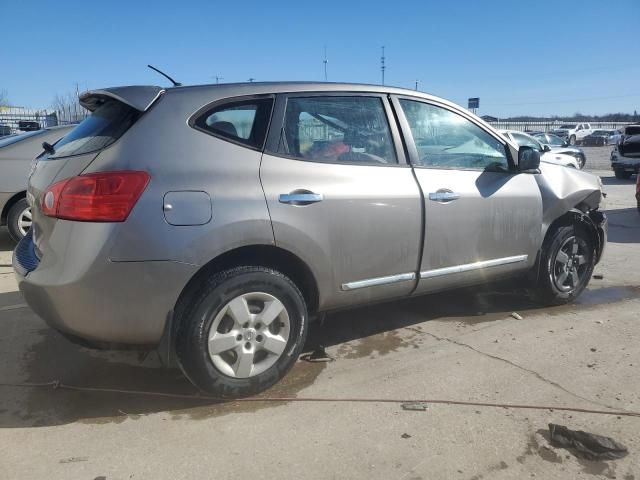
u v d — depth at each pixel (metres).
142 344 2.86
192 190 2.81
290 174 3.12
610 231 8.80
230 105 3.10
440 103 3.91
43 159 3.34
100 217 2.67
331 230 3.22
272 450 2.65
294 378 3.38
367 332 4.13
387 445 2.69
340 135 3.40
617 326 4.26
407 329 4.20
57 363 3.59
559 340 3.97
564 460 2.58
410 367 3.53
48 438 2.74
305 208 3.12
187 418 2.93
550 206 4.36
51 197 2.83
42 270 2.79
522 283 4.74
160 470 2.50
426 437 2.75
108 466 2.53
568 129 50.56
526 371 3.47
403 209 3.50
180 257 2.76
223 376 2.99
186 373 2.96
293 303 3.15
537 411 2.99
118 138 2.82
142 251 2.69
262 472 2.49
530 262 4.34
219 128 3.02
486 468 2.52
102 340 2.80
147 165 2.76
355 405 3.06
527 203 4.19
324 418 2.93
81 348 3.78
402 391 3.22
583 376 3.40
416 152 3.69
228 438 2.75
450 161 3.87
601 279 5.67
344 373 3.45
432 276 3.73
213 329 2.93
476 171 3.97
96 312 2.71
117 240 2.66
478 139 4.07
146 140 2.82
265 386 3.13
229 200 2.89
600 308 4.70
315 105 3.36
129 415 2.96
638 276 5.82
